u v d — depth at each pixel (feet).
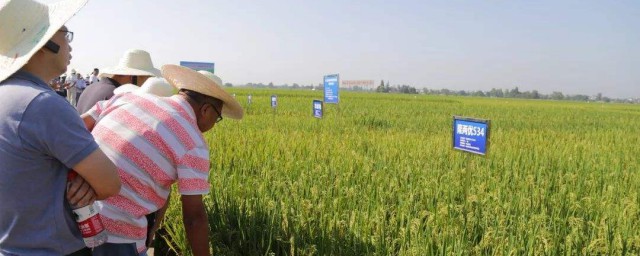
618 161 27.43
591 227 14.49
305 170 20.39
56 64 6.98
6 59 6.53
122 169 8.41
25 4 6.75
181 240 13.66
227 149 24.64
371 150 27.25
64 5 6.88
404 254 12.03
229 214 14.56
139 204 8.63
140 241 9.03
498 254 12.07
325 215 13.52
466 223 13.85
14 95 6.29
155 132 8.51
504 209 15.84
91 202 7.02
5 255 6.68
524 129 58.90
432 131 49.88
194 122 9.05
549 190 19.88
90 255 7.60
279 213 13.67
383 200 15.88
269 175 18.85
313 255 12.30
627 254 12.75
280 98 140.67
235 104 9.64
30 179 6.38
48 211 6.59
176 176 8.86
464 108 126.82
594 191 19.56
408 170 20.25
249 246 13.21
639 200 18.63
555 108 160.86
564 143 39.09
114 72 17.57
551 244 12.48
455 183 18.66
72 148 6.41
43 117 6.24
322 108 50.49
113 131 8.66
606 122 87.61
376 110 92.32
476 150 15.51
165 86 11.76
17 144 6.19
